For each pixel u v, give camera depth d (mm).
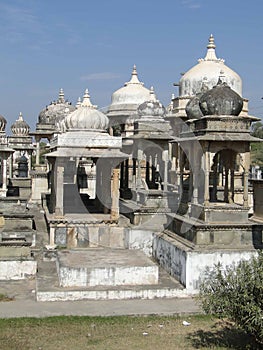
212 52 25375
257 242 13430
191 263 12758
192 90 24047
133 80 25094
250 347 9289
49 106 30422
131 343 9602
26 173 34750
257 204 15312
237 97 13805
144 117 18156
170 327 10570
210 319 11086
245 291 8555
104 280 12781
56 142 17625
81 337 9859
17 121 36406
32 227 16984
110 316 11086
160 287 12719
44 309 11414
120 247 16703
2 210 18406
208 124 13383
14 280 13695
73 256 14023
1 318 10766
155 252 15898
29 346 9344
